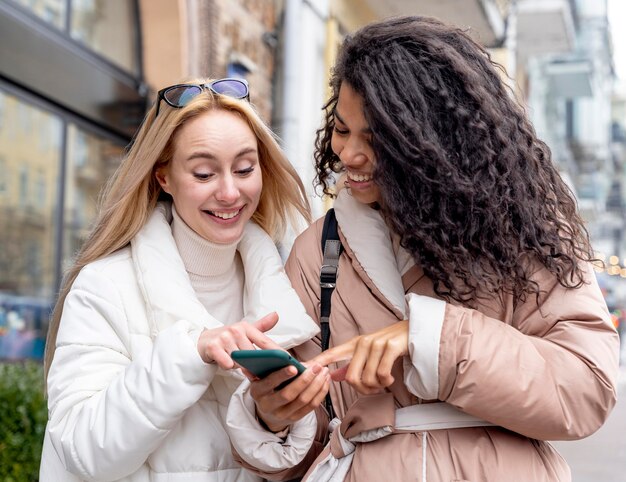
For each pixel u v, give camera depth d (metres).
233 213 2.01
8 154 7.44
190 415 1.99
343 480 1.89
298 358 2.06
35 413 4.33
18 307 7.53
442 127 1.80
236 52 8.30
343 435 1.90
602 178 49.41
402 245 1.87
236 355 1.61
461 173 1.78
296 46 8.80
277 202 2.25
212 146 1.94
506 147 1.82
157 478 1.95
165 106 1.99
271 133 2.16
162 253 2.01
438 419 1.83
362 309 1.95
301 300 2.08
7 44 6.92
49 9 7.45
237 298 2.18
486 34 12.02
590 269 1.91
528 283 1.81
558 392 1.72
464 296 1.85
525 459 1.80
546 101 30.61
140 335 1.96
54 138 8.01
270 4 8.95
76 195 8.30
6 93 7.41
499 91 1.88
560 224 1.88
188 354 1.77
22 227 7.61
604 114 44.16
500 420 1.73
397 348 1.73
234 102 2.00
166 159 2.03
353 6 10.58
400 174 1.81
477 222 1.79
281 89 8.82
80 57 7.52
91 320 1.96
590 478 6.77
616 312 25.77
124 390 1.79
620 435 9.25
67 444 1.82
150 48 8.22
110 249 2.07
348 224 2.02
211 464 1.98
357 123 1.85
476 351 1.71
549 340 1.80
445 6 10.61
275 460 1.90
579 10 32.25
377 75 1.81
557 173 1.96
